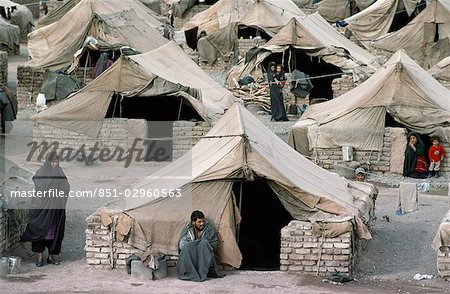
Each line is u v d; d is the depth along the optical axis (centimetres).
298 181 1789
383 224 2102
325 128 2539
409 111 2555
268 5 3734
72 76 3158
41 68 3167
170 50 2870
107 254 1755
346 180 2061
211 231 1725
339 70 3409
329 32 3484
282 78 3108
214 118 2586
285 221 2006
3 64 3297
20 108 3152
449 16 3688
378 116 2547
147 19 3772
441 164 2508
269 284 1675
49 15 3875
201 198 1755
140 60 2708
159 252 1722
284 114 3022
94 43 3177
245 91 3172
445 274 1741
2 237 1778
